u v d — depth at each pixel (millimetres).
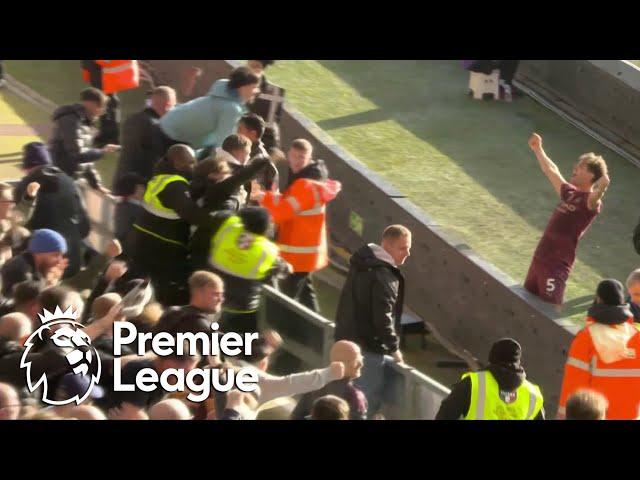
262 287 13227
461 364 14984
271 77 21125
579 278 15797
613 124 19672
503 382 10211
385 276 11695
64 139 16203
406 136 19500
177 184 12625
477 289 15062
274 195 14047
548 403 14125
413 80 21547
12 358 9805
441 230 15773
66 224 14695
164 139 15102
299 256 14227
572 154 19297
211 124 14945
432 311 15805
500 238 16625
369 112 20250
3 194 13469
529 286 14625
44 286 12461
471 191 17891
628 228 17234
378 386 11773
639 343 11828
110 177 18688
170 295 12938
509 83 20922
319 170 14180
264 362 11125
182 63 21062
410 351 15289
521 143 19516
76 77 22125
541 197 17859
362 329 11734
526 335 14391
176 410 8953
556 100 20656
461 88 21391
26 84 21656
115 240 12953
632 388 11844
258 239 12320
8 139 19516
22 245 13578
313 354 12609
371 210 16766
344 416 9203
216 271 12328
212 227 12359
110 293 11102
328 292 16312
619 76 19531
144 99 21438
